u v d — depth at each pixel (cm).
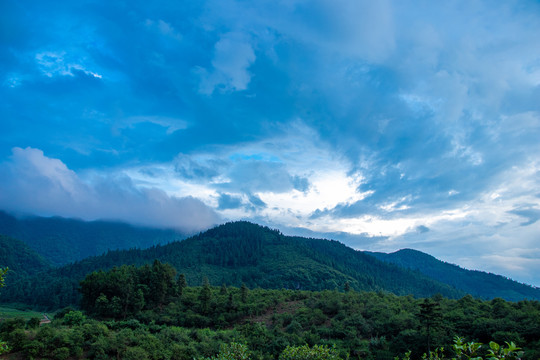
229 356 1675
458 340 776
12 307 11744
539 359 3569
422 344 4647
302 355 1750
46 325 4853
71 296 12400
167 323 6681
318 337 5444
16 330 4309
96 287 7250
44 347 4178
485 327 4591
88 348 4506
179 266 16838
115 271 8119
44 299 12631
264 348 5172
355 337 5400
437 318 4675
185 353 4634
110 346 4466
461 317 5197
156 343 4734
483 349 4159
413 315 5712
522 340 4119
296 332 5769
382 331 5512
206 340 5288
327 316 6688
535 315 4656
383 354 4734
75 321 5550
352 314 6250
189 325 6706
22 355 4094
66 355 4184
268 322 6644
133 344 4672
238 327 6200
